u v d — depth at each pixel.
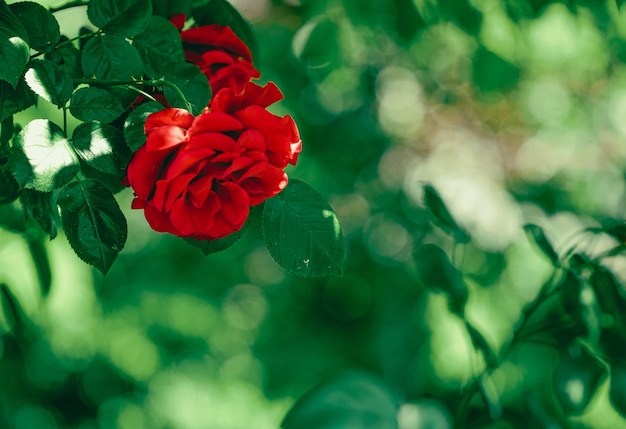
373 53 2.11
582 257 0.99
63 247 1.63
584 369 0.97
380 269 2.21
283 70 2.03
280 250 0.85
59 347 1.81
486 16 1.46
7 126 0.86
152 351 2.09
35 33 0.84
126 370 2.05
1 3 0.81
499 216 2.22
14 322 1.24
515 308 2.00
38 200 0.87
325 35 1.67
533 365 1.81
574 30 1.74
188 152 0.77
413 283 2.11
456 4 1.32
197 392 2.12
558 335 1.00
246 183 0.80
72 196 0.81
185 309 2.13
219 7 0.96
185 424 2.09
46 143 0.79
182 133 0.77
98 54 0.84
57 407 1.91
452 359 1.92
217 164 0.78
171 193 0.77
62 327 1.76
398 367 1.98
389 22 1.54
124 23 0.85
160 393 2.09
